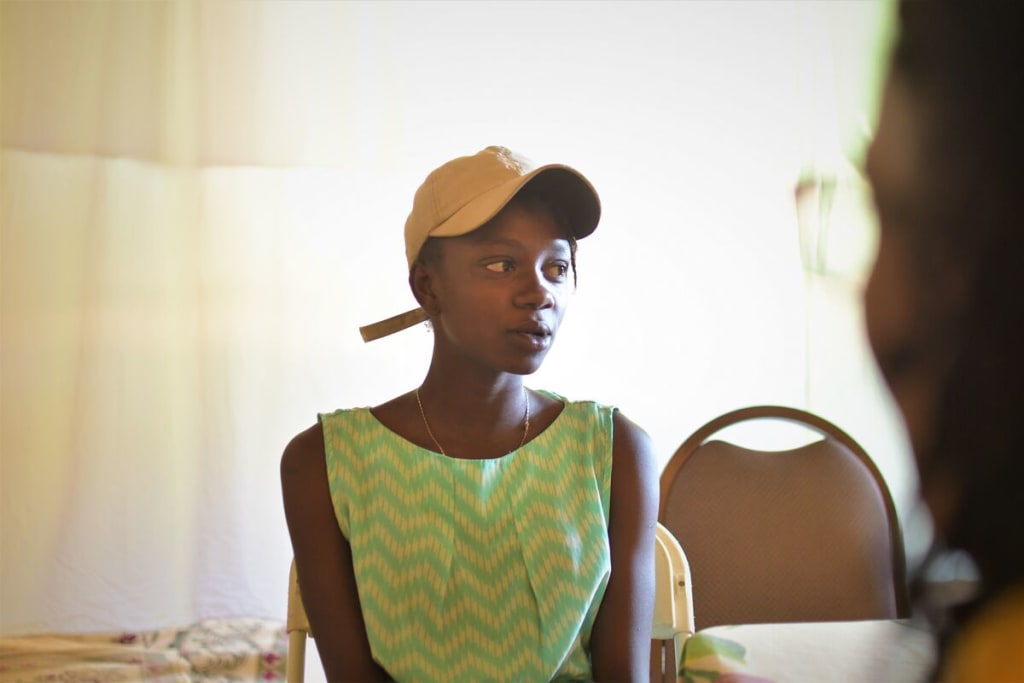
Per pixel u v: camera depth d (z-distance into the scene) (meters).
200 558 3.12
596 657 1.23
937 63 0.24
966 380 0.24
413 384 3.20
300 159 3.20
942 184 0.24
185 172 3.19
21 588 3.04
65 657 2.79
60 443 3.11
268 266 3.18
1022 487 0.24
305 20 3.19
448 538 1.20
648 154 3.16
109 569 3.08
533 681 1.17
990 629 0.27
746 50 3.14
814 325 3.07
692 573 1.74
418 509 1.21
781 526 1.75
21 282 3.12
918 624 0.30
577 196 1.23
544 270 1.21
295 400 3.17
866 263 0.26
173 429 3.14
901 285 0.25
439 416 1.27
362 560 1.20
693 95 3.15
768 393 3.11
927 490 0.26
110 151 3.18
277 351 3.17
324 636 1.22
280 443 3.16
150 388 3.14
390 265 3.19
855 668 0.72
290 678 1.40
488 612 1.19
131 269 3.16
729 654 0.79
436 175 1.23
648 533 1.27
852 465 1.78
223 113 3.19
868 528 1.75
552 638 1.18
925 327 0.24
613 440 1.29
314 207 3.19
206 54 3.18
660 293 3.14
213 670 2.72
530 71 3.18
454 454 1.26
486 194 1.19
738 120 3.14
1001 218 0.23
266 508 3.15
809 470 1.78
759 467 1.78
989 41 0.24
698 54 3.15
